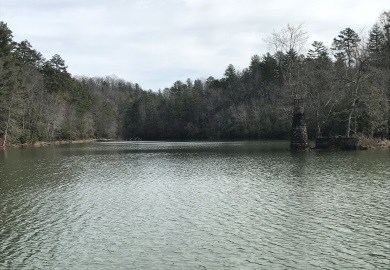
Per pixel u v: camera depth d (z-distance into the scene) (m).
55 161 54.00
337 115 72.56
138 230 20.30
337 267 15.26
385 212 22.52
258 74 141.12
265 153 59.62
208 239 18.70
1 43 90.31
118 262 16.16
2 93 81.62
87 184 33.72
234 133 133.38
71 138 125.56
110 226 21.08
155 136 170.50
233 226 20.64
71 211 24.28
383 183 30.42
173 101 171.75
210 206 24.95
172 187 31.77
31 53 114.00
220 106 151.00
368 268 15.12
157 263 15.96
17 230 20.58
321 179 32.91
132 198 27.75
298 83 67.12
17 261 16.48
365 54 66.69
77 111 132.38
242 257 16.42
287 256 16.42
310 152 57.88
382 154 51.03
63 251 17.53
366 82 70.06
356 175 34.34
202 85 186.38
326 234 19.03
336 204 24.47
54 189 31.41
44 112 110.62
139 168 44.97
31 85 103.88
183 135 163.00
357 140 60.19
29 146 95.19
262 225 20.69
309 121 85.94
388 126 67.69
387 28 79.38
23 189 31.44
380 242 17.83
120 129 173.38
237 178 35.28
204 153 65.69
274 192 28.44
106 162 52.38
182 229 20.33
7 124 85.75
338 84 73.62
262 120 122.12
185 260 16.22
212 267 15.46
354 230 19.53
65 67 130.00
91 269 15.53
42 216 23.20
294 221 21.22
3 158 58.97
